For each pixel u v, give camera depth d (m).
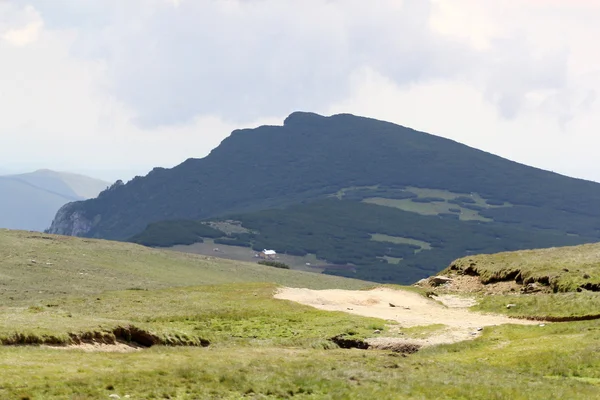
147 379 35.06
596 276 73.75
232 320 65.75
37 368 35.75
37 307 66.75
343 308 71.75
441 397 35.25
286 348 52.81
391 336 57.66
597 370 42.69
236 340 57.03
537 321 63.62
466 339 56.28
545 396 35.28
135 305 73.31
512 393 35.88
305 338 57.28
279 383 36.03
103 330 48.12
